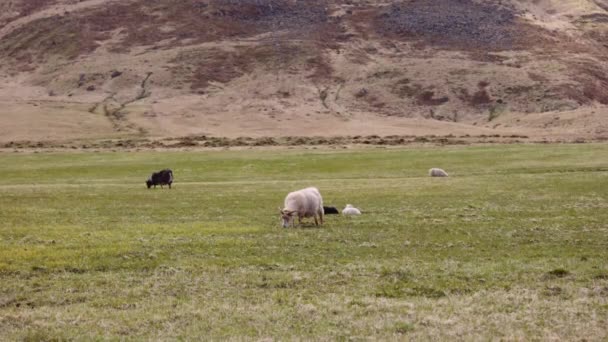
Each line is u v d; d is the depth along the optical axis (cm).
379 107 19138
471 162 7738
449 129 15038
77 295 1723
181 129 14625
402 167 7481
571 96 19425
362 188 5312
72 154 9269
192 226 3078
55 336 1374
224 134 13975
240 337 1360
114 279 1906
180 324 1460
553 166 7075
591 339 1357
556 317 1511
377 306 1598
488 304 1628
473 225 3080
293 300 1661
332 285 1827
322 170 7344
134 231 2892
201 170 7494
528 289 1778
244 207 4034
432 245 2500
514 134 13412
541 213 3556
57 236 2756
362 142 11125
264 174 7081
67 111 16488
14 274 1973
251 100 19238
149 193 5100
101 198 4712
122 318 1505
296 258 2219
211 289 1786
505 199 4369
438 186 5406
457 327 1434
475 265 2091
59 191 5316
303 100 19375
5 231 2906
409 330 1419
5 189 5538
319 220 3303
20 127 13812
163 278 1917
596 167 6838
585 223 3112
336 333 1392
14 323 1471
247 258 2211
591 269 2016
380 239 2641
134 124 15075
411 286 1808
